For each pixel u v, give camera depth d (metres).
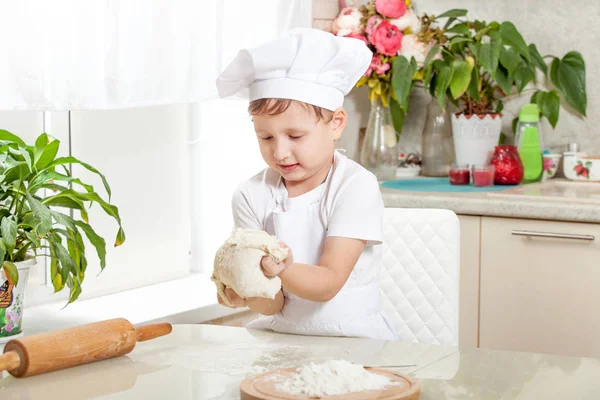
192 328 1.38
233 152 2.50
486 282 2.22
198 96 2.14
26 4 1.70
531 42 2.70
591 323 2.09
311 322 1.44
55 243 1.63
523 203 2.13
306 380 0.97
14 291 1.64
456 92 2.53
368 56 1.43
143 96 1.99
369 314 1.48
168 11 2.03
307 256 1.47
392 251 1.75
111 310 2.07
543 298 2.15
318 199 1.48
